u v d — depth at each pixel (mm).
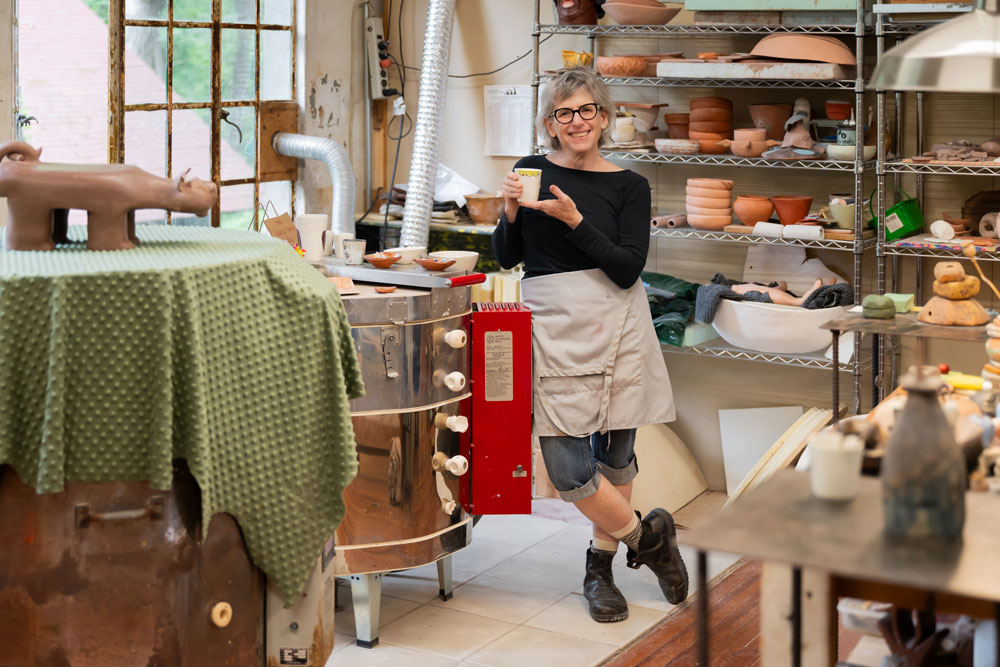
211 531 2311
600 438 3742
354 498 3357
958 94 4254
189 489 2270
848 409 4625
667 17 4449
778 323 4227
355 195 5008
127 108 4422
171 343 2145
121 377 2139
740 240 4348
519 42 5086
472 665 3309
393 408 3348
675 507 4672
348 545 3363
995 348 2834
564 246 3611
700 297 4379
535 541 4336
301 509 2391
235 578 2367
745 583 3932
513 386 3557
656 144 4457
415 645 3443
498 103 5156
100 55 4344
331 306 2416
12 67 4094
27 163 2328
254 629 2426
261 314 2303
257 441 2311
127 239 2400
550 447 3605
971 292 2980
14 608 2248
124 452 2172
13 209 2324
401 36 5379
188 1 4602
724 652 3387
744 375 4828
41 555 2223
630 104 4539
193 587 2303
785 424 4723
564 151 3648
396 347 3318
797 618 1865
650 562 3715
